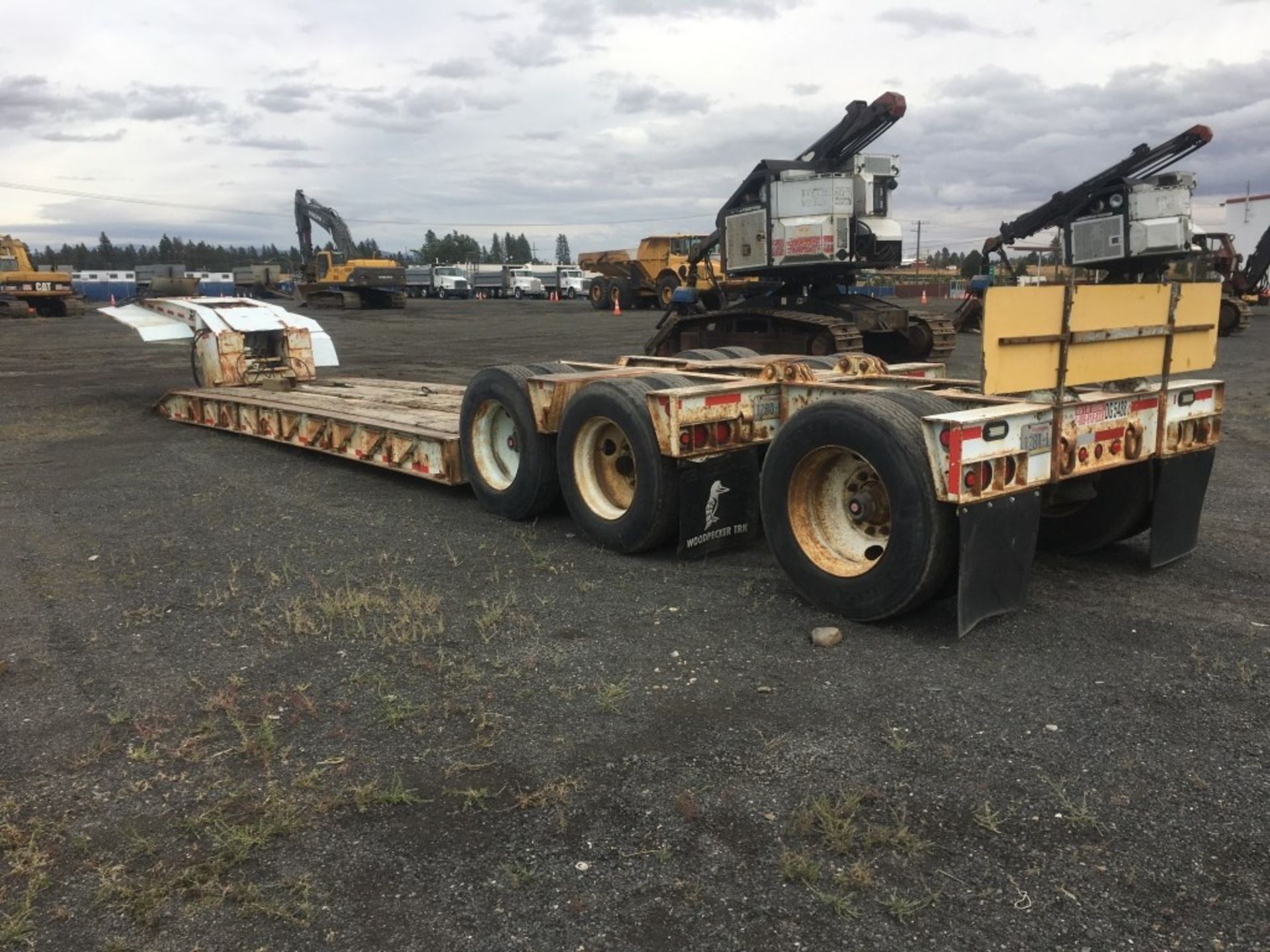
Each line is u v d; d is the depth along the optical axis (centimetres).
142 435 1045
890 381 608
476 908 259
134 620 474
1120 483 538
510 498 656
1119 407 480
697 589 514
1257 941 244
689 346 1822
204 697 387
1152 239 1723
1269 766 328
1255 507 688
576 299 6256
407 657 424
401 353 2100
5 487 784
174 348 2306
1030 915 254
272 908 259
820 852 281
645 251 3922
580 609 484
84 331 2975
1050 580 527
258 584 529
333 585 525
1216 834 290
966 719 362
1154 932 247
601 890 266
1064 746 342
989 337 407
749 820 298
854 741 346
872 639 442
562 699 382
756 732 354
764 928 250
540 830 294
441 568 555
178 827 298
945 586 444
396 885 269
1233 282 2997
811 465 478
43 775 329
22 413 1220
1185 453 524
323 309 4416
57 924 255
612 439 595
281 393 1035
